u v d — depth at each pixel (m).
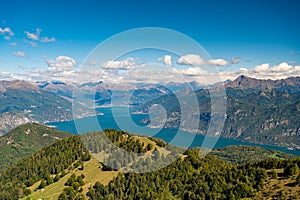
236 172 137.75
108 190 131.38
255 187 128.62
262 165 150.12
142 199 117.50
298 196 112.88
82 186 148.62
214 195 120.62
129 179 128.00
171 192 121.00
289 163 139.25
